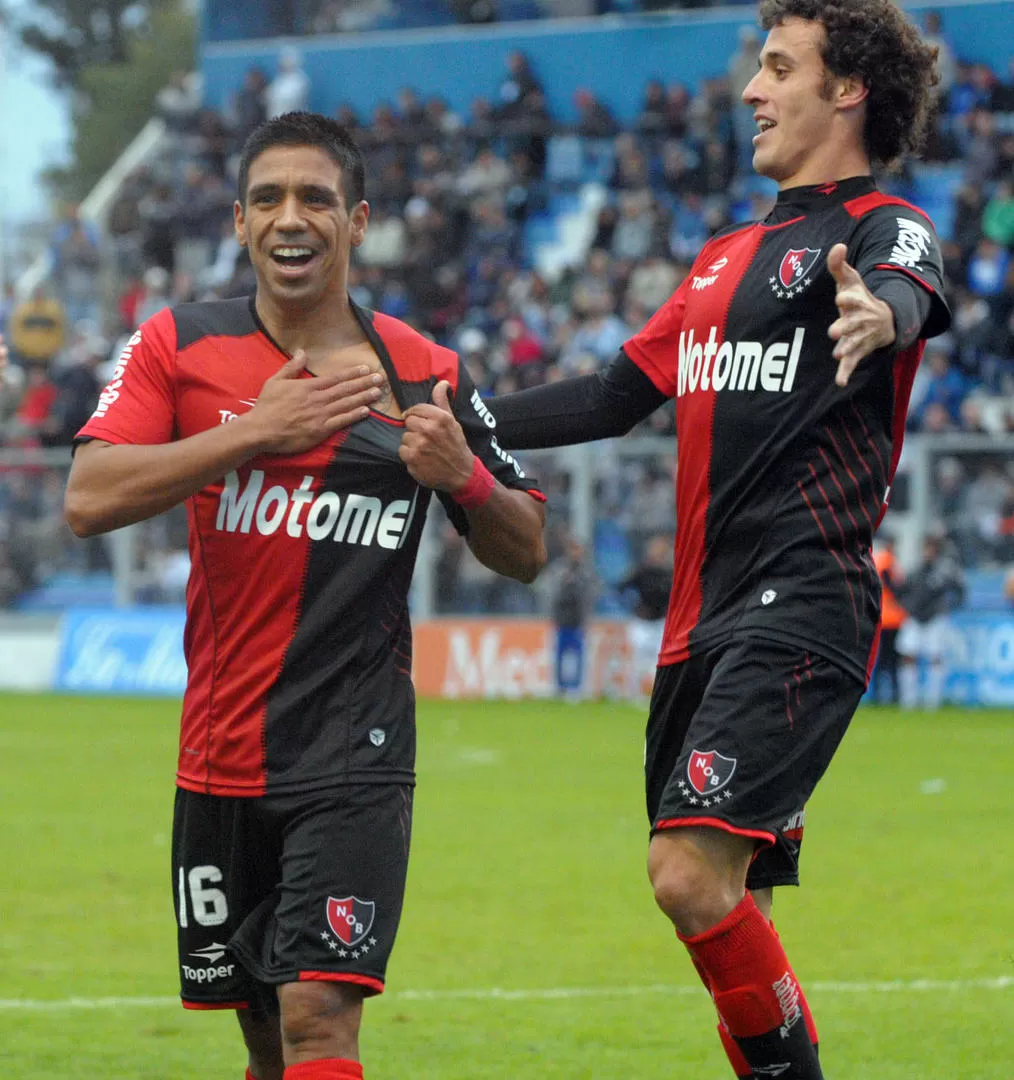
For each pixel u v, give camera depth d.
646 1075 14.74
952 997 17.61
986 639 55.06
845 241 11.57
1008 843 28.23
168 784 36.09
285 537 10.79
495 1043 15.86
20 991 17.98
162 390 11.09
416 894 23.62
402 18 81.81
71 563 63.69
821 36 11.87
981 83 68.06
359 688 10.87
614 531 58.97
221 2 82.06
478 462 10.98
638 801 33.38
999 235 63.78
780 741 11.00
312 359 11.12
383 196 73.81
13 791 34.91
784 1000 11.06
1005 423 59.84
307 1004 10.45
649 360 12.76
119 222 85.31
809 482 11.38
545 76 76.75
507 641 59.31
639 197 69.88
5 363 14.03
